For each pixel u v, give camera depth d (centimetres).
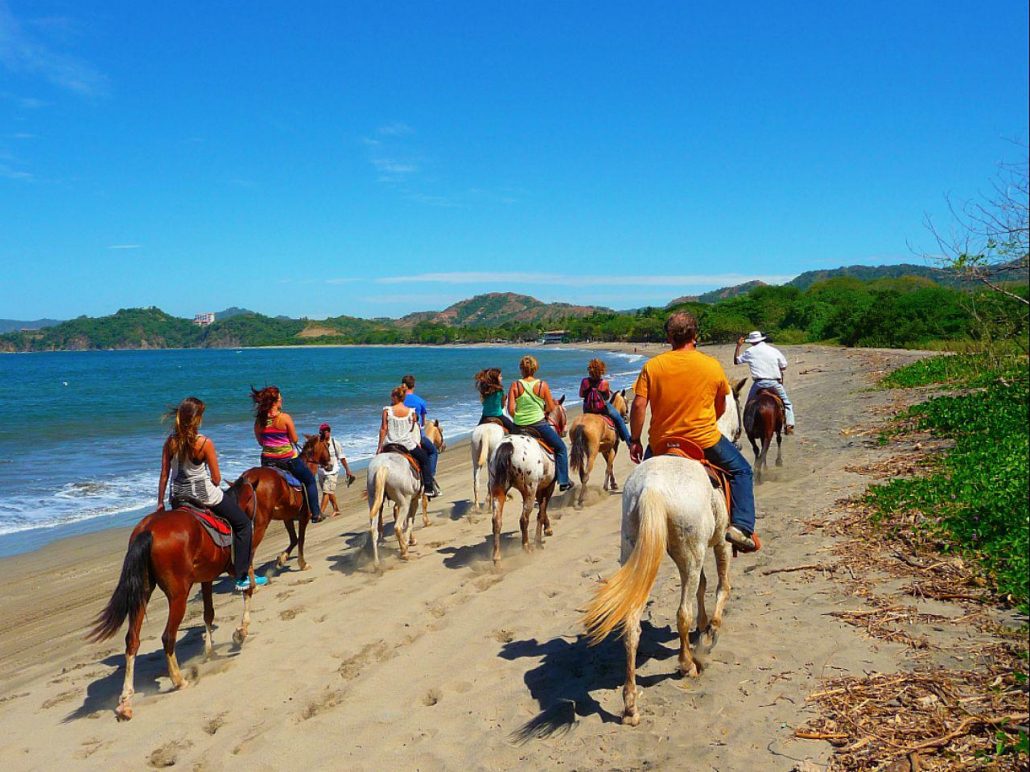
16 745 534
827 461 1208
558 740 469
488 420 1180
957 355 2386
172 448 634
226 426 2773
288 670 624
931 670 478
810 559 726
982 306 2022
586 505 1162
